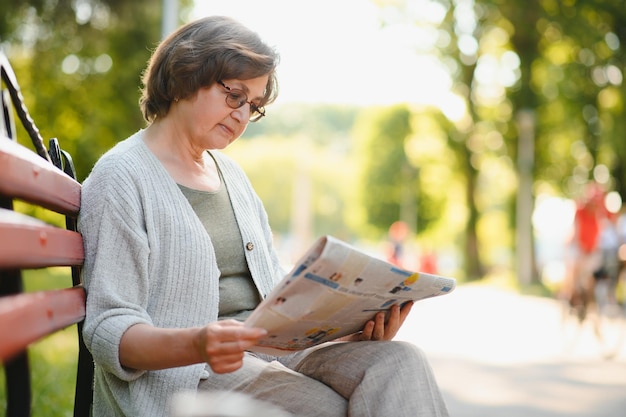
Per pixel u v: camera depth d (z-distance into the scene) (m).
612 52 25.39
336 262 2.16
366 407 2.37
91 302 2.35
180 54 2.64
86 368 2.54
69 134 18.59
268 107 2.83
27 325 1.72
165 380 2.42
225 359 2.12
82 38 18.94
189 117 2.68
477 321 16.17
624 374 9.48
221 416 1.47
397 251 32.12
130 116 19.03
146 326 2.27
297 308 2.24
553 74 26.70
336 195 84.81
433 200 59.69
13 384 1.94
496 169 39.06
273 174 83.38
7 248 1.66
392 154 64.00
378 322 2.64
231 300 2.73
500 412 7.07
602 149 26.48
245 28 2.72
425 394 2.35
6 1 17.88
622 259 11.29
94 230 2.43
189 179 2.71
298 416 2.45
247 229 2.78
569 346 11.66
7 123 2.68
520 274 28.70
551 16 25.53
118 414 2.46
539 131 30.67
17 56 18.72
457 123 37.19
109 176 2.48
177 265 2.48
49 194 2.12
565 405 7.48
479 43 31.08
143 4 19.00
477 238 39.25
